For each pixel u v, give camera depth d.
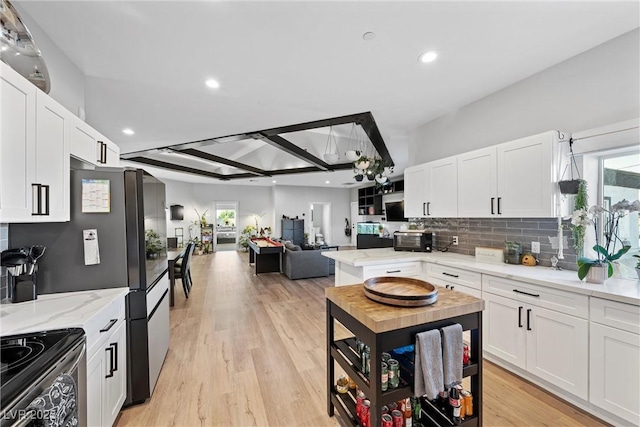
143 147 4.59
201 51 1.97
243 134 3.93
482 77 2.49
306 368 2.41
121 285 1.85
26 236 1.67
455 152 3.25
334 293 1.68
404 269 3.07
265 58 2.08
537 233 2.54
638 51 1.90
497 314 2.30
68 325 1.28
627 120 1.90
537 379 2.08
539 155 2.23
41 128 1.39
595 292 1.71
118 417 1.82
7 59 1.36
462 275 2.63
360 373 1.49
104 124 3.44
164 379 2.25
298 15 1.63
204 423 1.78
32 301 1.57
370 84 2.55
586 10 1.67
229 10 1.58
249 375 2.30
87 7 1.53
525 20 1.74
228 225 11.86
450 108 3.19
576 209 2.11
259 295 4.62
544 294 1.97
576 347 1.80
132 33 1.76
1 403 0.80
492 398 1.96
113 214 1.83
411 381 1.40
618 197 2.13
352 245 11.33
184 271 4.41
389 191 8.32
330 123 3.55
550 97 2.37
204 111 3.07
